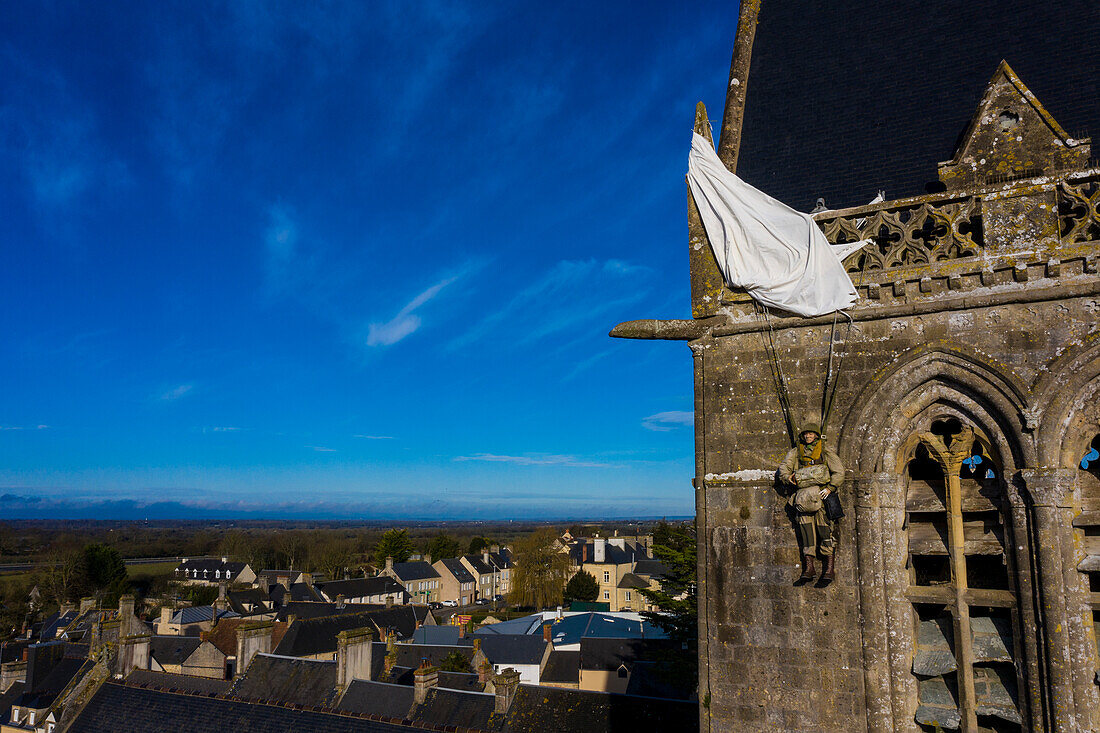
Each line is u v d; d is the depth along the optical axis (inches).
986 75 550.6
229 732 1563.7
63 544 6963.6
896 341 469.7
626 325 551.8
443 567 6796.3
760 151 601.0
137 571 7406.5
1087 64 512.7
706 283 534.3
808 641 465.4
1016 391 428.8
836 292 485.1
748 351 514.0
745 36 668.7
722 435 512.4
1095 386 415.5
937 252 468.1
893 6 626.2
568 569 5851.4
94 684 1841.8
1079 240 434.3
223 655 3019.2
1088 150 451.5
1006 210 454.0
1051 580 407.2
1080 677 397.7
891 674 445.1
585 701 1555.1
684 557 1684.3
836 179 554.9
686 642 1722.4
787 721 463.2
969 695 427.8
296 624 3248.0
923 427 458.0
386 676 2301.9
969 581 483.5
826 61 626.2
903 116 564.7
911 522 474.0
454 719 1679.4
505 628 3627.0
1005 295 440.8
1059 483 411.8
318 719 1539.1
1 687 2450.8
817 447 464.1
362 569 7751.0
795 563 476.4
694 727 1409.9
